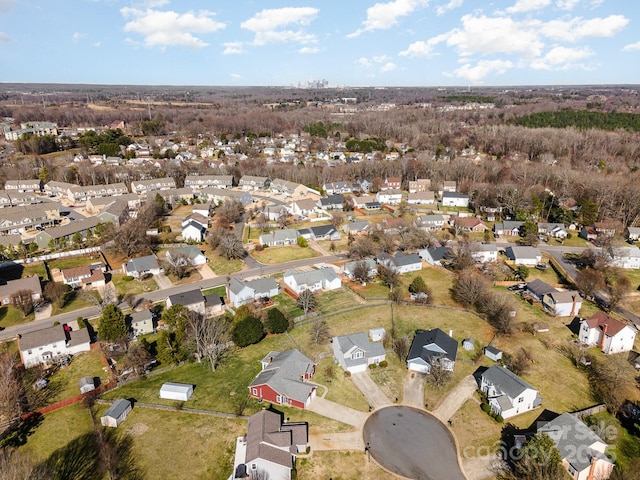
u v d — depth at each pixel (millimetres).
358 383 63875
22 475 44562
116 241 109500
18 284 87000
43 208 135000
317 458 50375
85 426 55625
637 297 88875
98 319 81062
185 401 59875
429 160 194125
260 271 101438
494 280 96875
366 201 151125
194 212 139250
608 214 132375
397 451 51625
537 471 44844
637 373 64875
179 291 91938
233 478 47344
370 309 84500
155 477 47906
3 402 57188
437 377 61906
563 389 62062
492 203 146625
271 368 63750
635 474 46625
